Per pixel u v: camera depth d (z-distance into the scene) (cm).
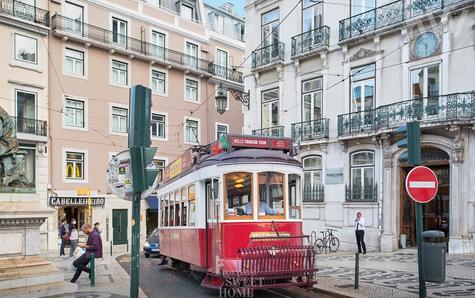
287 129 2272
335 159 2036
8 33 2630
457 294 885
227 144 1006
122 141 3159
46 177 2736
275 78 2364
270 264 897
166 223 1459
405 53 1805
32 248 791
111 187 643
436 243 752
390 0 1872
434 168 1767
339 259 1583
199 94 3669
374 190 1866
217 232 955
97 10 3095
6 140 805
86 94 2998
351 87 2005
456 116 1598
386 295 898
